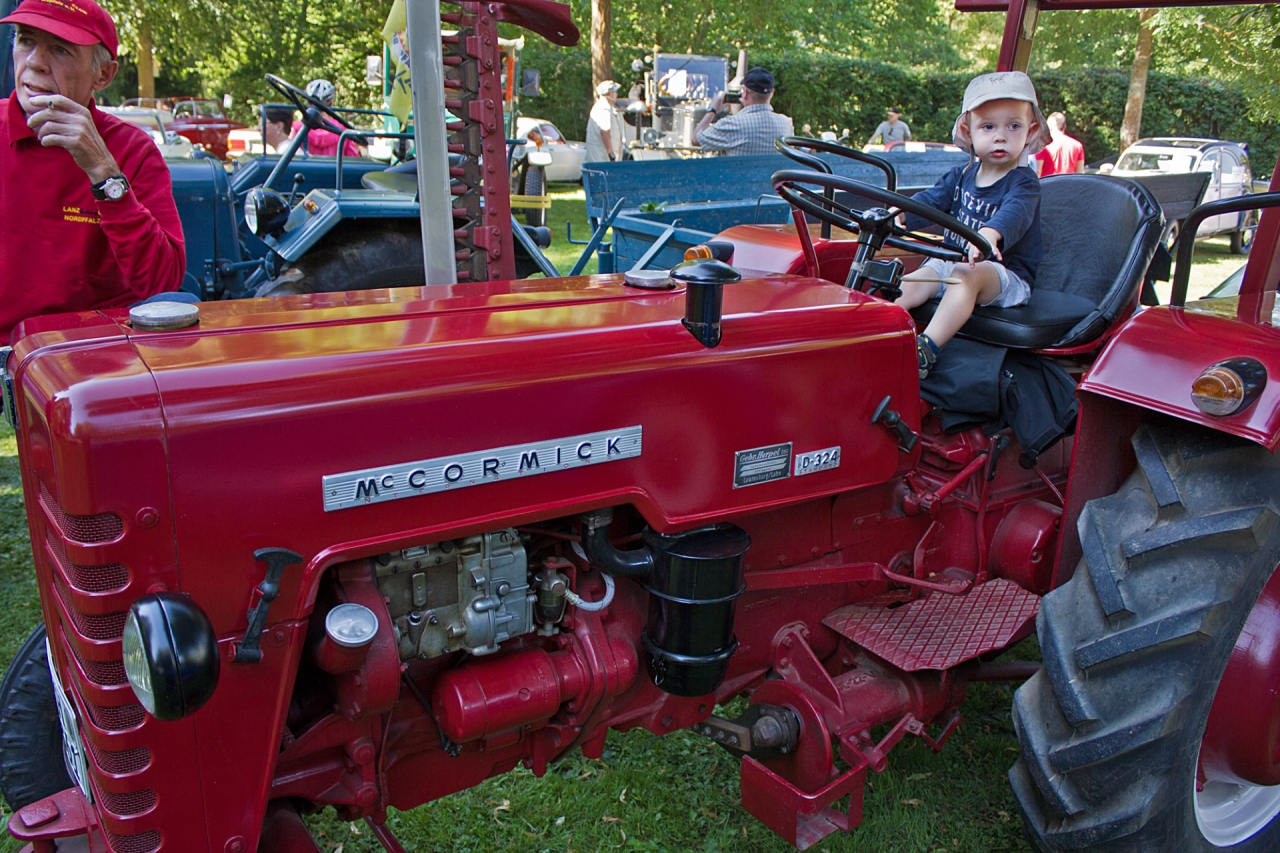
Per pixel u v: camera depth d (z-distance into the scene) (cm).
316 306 172
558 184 1672
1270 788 219
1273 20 485
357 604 137
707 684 176
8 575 348
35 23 207
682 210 619
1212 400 176
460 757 176
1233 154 1188
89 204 225
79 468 117
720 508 172
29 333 148
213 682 116
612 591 170
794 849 226
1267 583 188
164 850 133
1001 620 226
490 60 275
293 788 154
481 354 146
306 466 131
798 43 2331
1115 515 196
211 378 127
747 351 170
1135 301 271
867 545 225
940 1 2803
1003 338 241
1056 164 920
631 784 248
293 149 560
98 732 127
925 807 240
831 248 290
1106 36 1523
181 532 124
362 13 1902
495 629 156
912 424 197
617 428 157
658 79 1450
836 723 202
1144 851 185
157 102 1878
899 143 1279
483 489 146
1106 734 180
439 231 258
